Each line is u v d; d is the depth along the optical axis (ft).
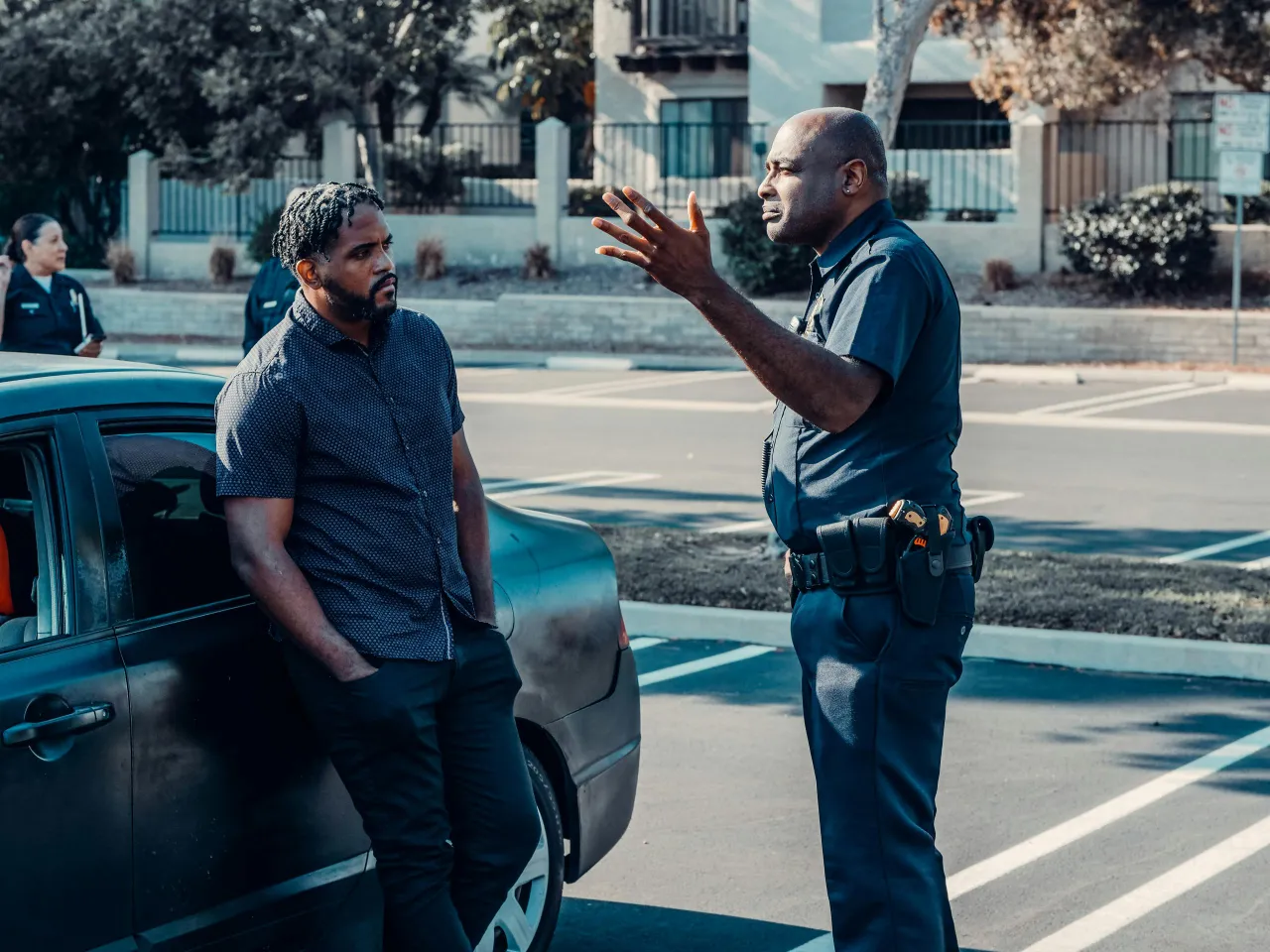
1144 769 19.47
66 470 10.78
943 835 17.31
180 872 10.77
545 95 97.55
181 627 11.06
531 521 14.48
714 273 10.77
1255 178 64.18
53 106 88.07
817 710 11.91
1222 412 54.49
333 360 11.21
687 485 40.60
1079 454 45.19
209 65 85.92
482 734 11.72
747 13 90.63
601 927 15.11
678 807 18.30
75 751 10.12
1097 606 24.93
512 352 75.15
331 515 11.21
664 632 26.11
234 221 90.17
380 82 89.40
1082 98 72.02
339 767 11.28
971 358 71.51
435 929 11.27
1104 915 15.25
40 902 9.92
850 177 11.69
